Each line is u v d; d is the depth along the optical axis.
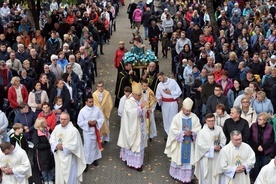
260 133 11.41
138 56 16.08
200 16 25.62
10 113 14.64
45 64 15.87
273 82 14.58
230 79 14.66
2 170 10.13
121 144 12.89
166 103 14.27
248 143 11.47
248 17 24.69
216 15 26.39
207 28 20.34
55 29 22.02
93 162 13.04
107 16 27.12
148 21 26.11
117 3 36.19
